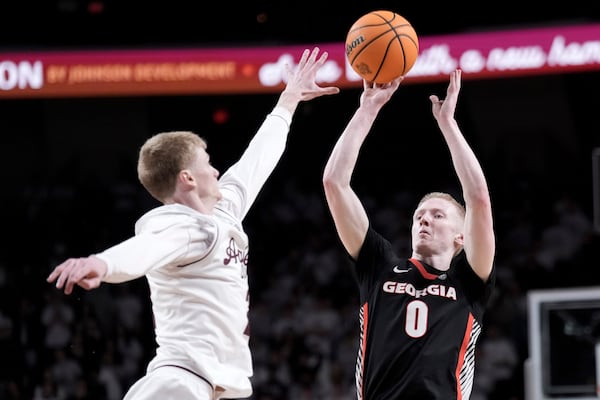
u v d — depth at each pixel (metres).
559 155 32.34
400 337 7.96
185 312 7.48
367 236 8.49
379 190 32.56
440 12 31.00
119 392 24.73
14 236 30.03
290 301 25.88
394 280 8.28
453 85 8.34
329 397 23.67
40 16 30.88
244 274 7.90
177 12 31.38
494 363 23.41
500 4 30.97
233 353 7.61
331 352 24.56
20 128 33.00
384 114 33.81
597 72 32.28
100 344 25.41
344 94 33.72
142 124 33.50
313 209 31.38
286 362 24.33
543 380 16.12
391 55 8.52
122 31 31.30
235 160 33.84
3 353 25.53
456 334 7.97
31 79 25.02
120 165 32.91
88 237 30.20
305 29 30.94
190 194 7.77
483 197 7.95
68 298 26.28
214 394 7.55
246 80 25.16
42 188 31.98
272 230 30.27
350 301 26.19
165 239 7.11
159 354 7.51
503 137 32.84
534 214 29.34
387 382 7.88
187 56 25.38
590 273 26.27
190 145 7.84
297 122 33.88
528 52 23.62
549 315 16.33
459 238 8.59
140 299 26.64
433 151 33.31
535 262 26.52
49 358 25.38
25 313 26.33
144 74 25.31
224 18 31.44
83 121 33.16
